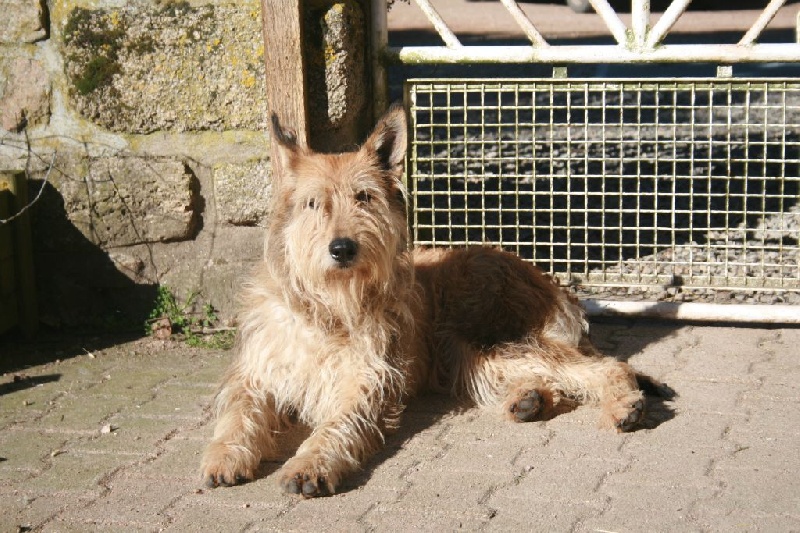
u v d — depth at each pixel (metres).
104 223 3.93
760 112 5.68
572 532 3.04
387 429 3.36
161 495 3.20
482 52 3.87
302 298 3.37
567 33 9.23
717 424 3.38
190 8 3.81
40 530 3.11
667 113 5.77
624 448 3.30
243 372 3.42
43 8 3.84
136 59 3.84
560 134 5.34
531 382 3.48
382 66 3.92
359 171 3.36
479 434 3.39
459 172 4.87
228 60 3.82
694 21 10.29
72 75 3.85
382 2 3.88
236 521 3.11
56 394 3.63
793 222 4.53
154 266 3.96
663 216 4.62
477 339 3.56
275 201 3.42
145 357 3.82
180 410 3.54
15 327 3.98
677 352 3.76
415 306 3.53
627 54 3.83
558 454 3.29
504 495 3.15
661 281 4.04
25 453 3.37
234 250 3.93
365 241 3.31
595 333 3.90
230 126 3.86
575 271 4.23
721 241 4.42
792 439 3.31
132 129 3.88
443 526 3.07
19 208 3.87
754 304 3.95
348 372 3.38
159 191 3.89
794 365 3.65
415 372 3.53
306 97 3.79
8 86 3.88
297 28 3.73
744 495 3.12
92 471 3.29
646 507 3.10
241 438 3.27
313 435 3.26
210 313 3.97
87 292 3.98
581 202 4.72
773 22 9.88
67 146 3.90
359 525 3.08
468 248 3.69
